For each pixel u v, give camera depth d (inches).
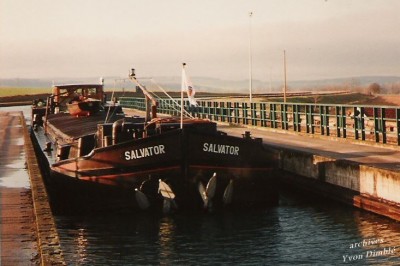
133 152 772.0
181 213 789.9
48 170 954.1
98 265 610.9
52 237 482.0
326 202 888.9
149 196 779.4
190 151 777.6
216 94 5595.5
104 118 1177.4
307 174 986.7
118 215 783.7
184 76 805.2
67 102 1535.4
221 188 800.3
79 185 788.6
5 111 3597.4
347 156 975.0
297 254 632.4
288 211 822.5
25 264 442.3
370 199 800.9
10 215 603.5
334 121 1756.9
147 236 703.7
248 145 807.7
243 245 665.6
